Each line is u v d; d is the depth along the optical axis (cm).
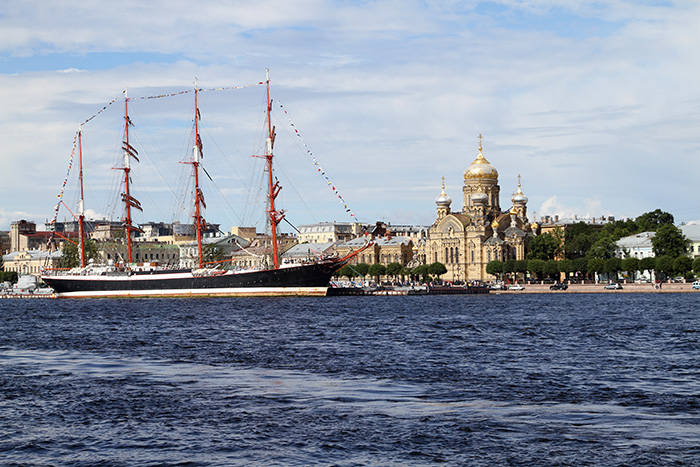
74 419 5881
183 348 10281
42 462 4819
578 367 8256
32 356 9638
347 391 6850
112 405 6356
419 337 11575
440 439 5200
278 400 6469
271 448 5038
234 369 8250
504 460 4756
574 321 14625
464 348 10075
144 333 12594
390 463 4716
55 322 15562
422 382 7319
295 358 9081
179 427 5594
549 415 5850
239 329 13188
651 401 6356
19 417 5962
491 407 6141
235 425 5622
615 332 12225
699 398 6462
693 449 4938
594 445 5041
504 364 8512
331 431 5416
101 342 11212
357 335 11938
